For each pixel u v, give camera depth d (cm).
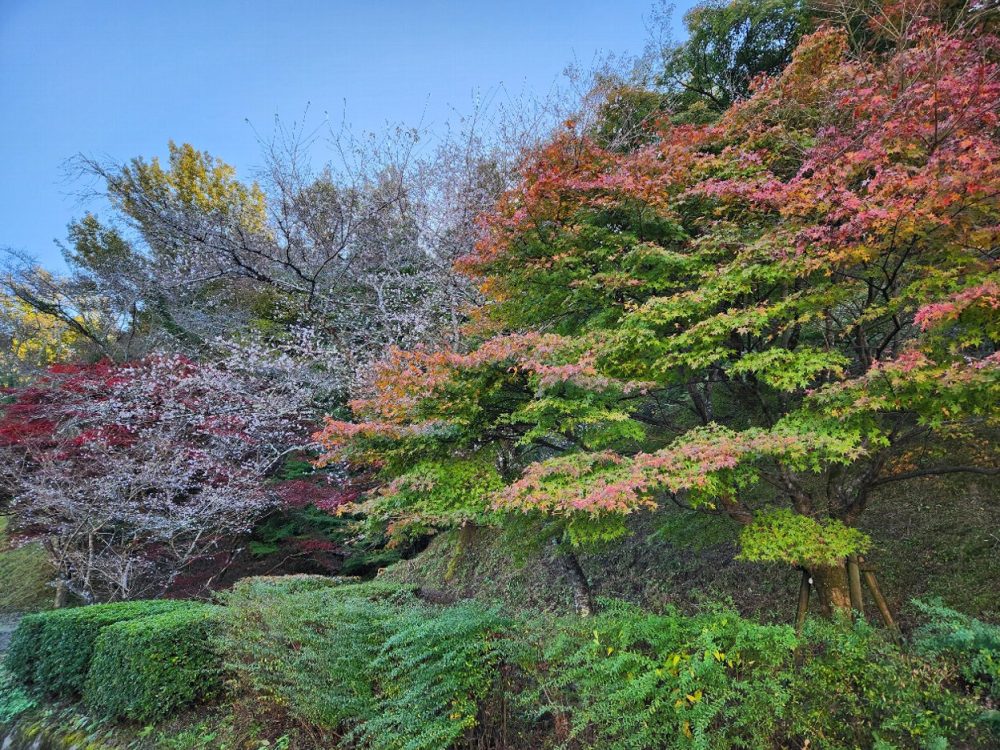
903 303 405
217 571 1048
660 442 578
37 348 1891
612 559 768
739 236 469
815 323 484
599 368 453
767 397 579
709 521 556
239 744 485
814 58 618
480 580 888
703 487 355
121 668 558
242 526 1000
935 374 333
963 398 338
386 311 1120
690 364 428
